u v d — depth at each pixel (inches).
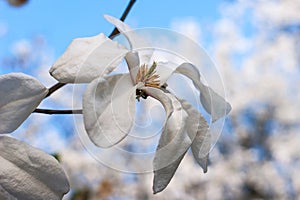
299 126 89.3
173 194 77.0
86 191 52.6
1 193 14.4
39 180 14.5
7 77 13.8
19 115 14.2
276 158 87.4
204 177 80.1
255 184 86.2
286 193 85.8
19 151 14.6
